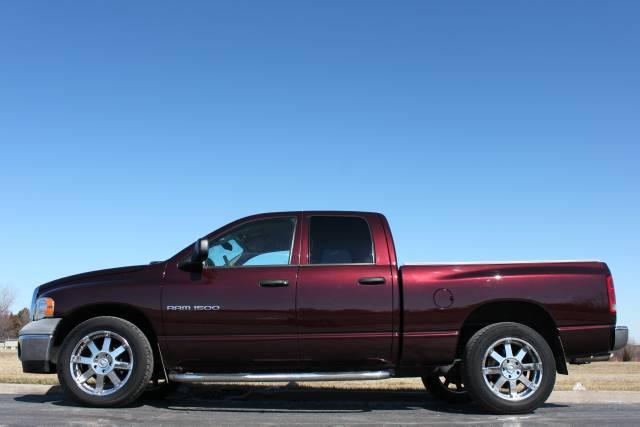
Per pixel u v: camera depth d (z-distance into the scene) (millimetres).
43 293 6551
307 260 6395
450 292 6211
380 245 6461
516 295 6203
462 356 6246
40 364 6238
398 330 6184
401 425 5371
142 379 6164
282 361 6215
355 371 6305
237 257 6477
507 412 6051
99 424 5297
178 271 6391
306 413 6078
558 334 6199
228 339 6176
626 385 11594
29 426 5191
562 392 7957
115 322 6227
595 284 6285
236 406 6605
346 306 6188
